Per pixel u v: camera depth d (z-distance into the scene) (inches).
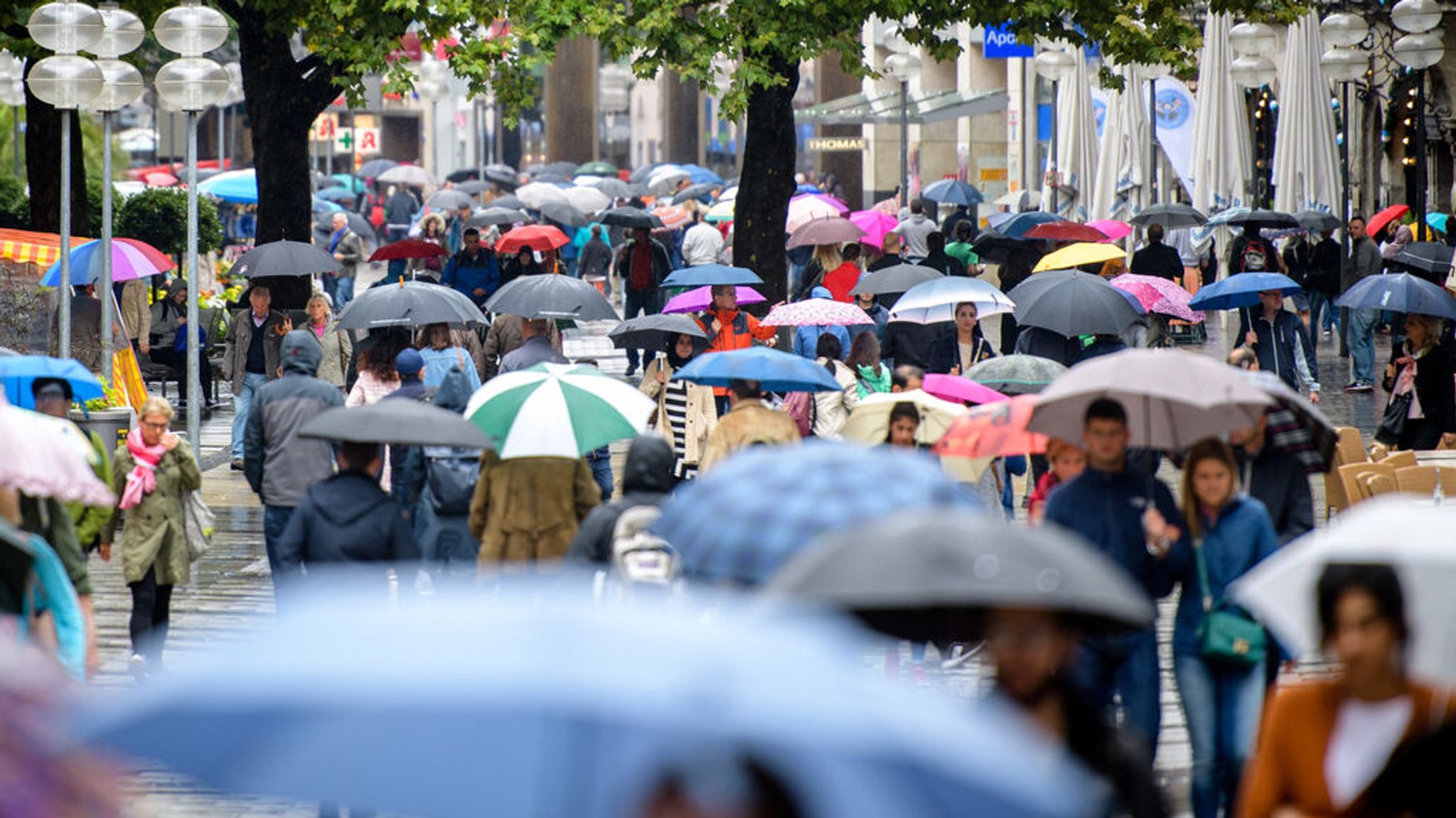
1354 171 4714.6
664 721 355.6
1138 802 631.8
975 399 1747.0
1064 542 648.4
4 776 338.6
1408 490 1727.4
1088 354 2228.1
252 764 365.4
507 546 1421.0
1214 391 1072.2
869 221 4220.0
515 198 5659.5
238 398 2586.1
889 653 1450.5
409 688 367.6
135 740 374.0
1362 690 683.4
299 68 3284.9
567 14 2790.4
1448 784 660.7
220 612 1738.4
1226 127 4192.9
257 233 3304.6
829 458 880.3
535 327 2257.6
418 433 1200.8
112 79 2294.5
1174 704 1418.6
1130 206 4626.0
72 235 3208.7
